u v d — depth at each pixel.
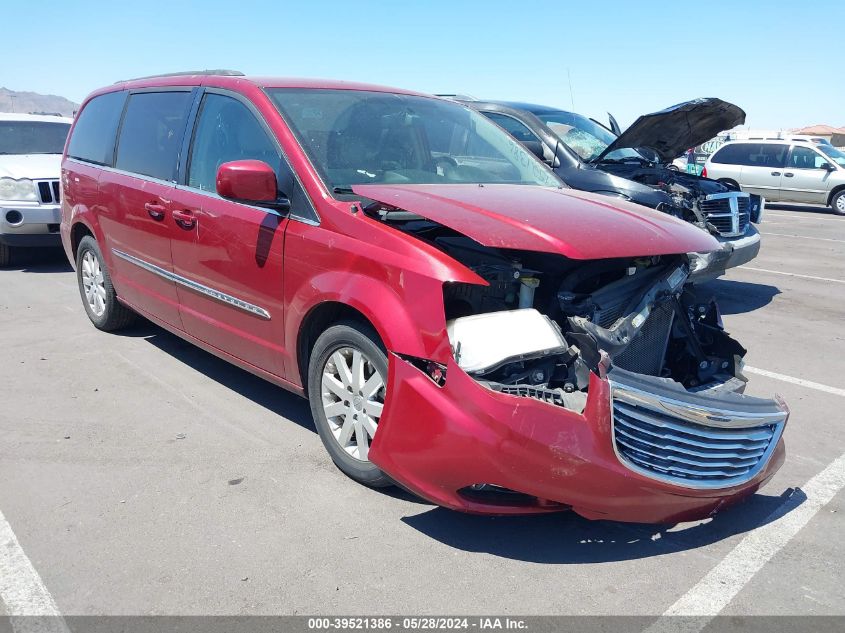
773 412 3.31
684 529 3.38
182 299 4.73
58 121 10.55
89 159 5.92
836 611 2.80
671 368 3.88
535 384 3.08
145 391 4.86
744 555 3.17
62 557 3.02
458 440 2.90
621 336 3.16
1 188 8.48
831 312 7.87
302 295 3.63
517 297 3.48
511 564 3.04
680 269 3.60
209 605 2.74
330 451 3.72
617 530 3.34
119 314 5.98
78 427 4.28
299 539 3.17
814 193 19.08
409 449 3.04
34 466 3.79
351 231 3.44
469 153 4.58
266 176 3.62
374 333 3.35
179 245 4.58
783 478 3.94
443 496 3.01
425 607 2.75
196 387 4.95
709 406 3.09
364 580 2.90
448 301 3.34
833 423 4.74
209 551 3.07
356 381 3.49
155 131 5.02
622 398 2.91
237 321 4.22
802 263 11.15
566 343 3.13
